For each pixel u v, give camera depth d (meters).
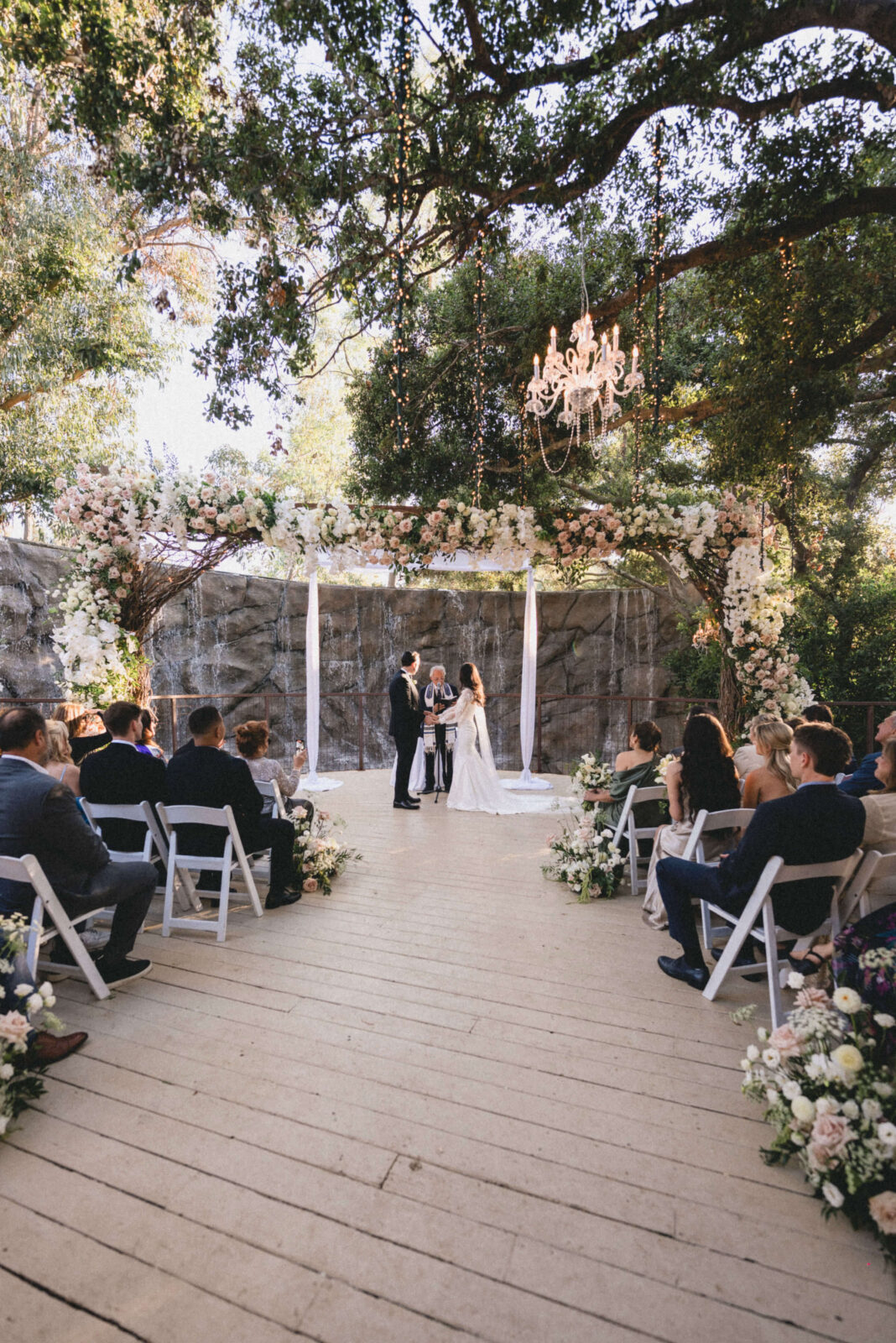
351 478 9.91
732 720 6.74
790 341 5.75
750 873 2.83
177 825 4.04
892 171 6.72
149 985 3.30
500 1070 2.62
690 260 5.73
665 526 6.30
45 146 10.88
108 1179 2.06
